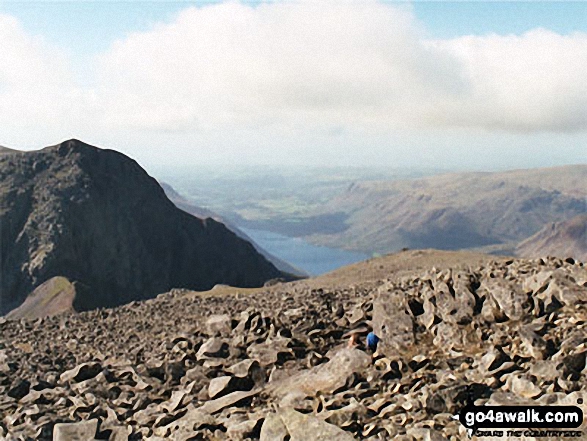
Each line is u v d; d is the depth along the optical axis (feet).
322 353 76.28
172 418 57.47
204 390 65.16
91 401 64.95
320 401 52.13
